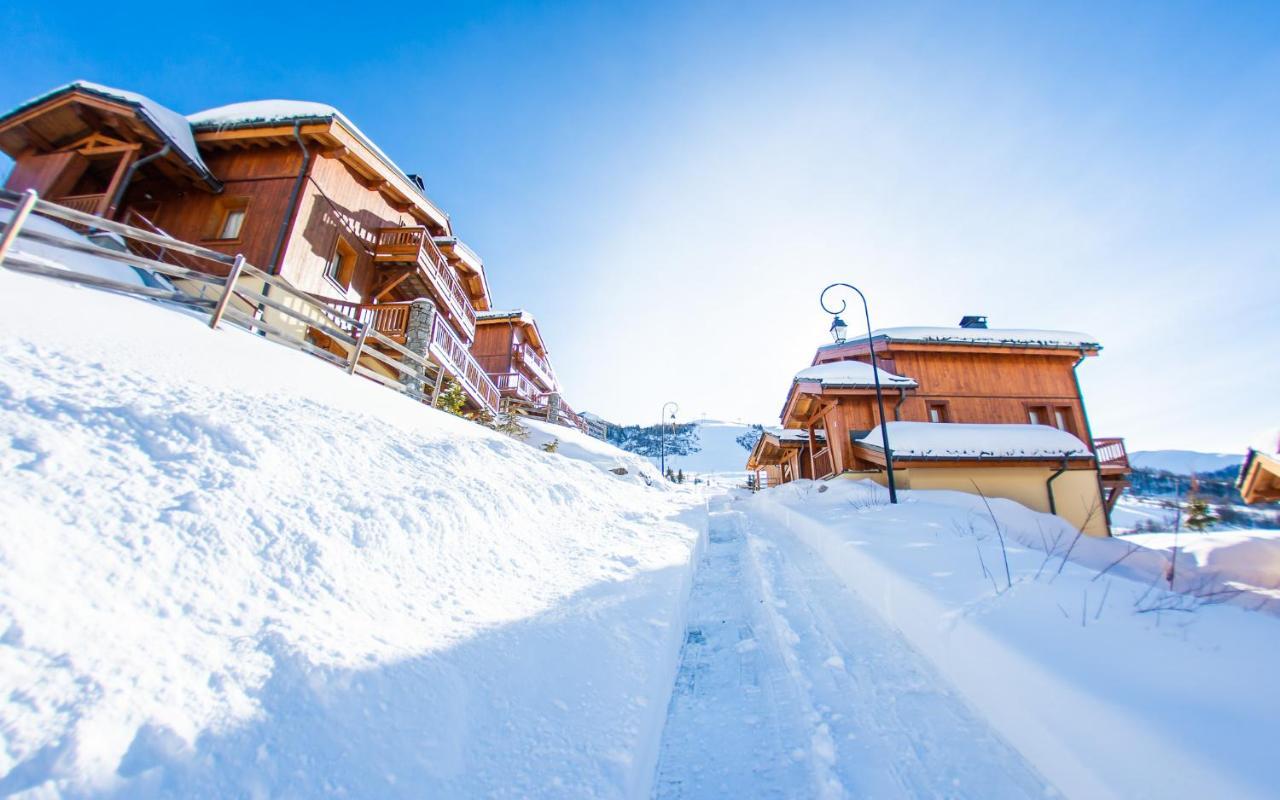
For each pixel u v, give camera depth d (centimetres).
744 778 239
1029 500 1299
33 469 207
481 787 167
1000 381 1562
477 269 1886
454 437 602
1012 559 453
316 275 1170
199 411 318
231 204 1140
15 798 114
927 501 1027
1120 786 177
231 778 139
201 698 157
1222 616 280
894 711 282
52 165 1055
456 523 375
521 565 386
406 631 238
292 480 311
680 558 508
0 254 417
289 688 173
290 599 224
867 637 386
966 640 297
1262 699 193
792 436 2125
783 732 276
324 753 157
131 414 280
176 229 1139
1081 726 203
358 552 283
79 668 147
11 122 1052
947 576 411
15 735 125
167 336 446
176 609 187
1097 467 1287
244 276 1045
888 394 1462
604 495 792
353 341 828
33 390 262
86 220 477
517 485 555
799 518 893
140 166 1116
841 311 1100
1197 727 179
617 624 316
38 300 389
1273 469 994
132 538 204
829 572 586
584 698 231
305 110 1184
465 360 1441
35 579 164
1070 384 1576
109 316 427
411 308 1103
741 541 850
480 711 203
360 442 416
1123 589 344
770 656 369
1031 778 219
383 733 173
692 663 362
